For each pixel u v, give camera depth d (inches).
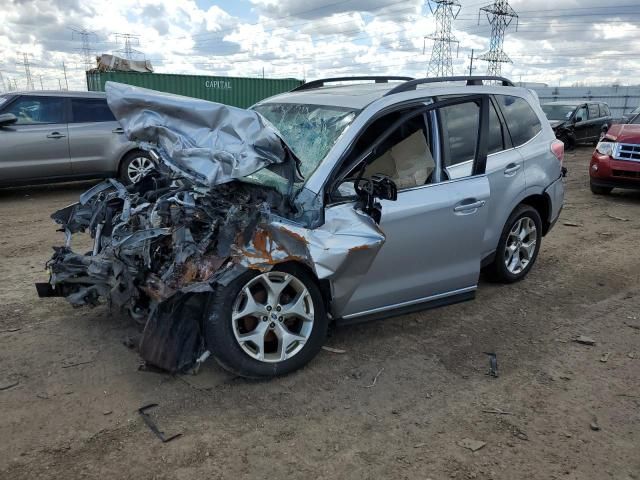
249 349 137.9
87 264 152.8
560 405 135.7
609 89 1907.0
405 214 153.7
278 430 122.3
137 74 778.8
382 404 134.0
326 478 107.9
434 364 154.6
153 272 139.2
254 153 132.0
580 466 113.6
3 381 138.0
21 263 231.1
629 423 129.0
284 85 914.7
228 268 130.9
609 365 156.5
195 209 138.1
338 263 135.7
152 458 111.6
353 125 152.1
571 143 785.6
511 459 115.3
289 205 140.0
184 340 133.6
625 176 391.9
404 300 161.8
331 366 151.2
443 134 169.0
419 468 111.6
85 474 106.5
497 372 151.1
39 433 118.4
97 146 381.4
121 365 147.5
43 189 419.8
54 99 373.7
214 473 108.0
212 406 130.3
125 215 161.6
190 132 144.7
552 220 226.2
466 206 166.1
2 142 350.9
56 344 157.9
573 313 192.9
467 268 172.6
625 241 291.0
